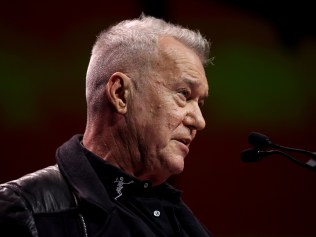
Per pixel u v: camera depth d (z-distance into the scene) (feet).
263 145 19.61
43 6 42.86
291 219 49.08
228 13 48.60
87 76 20.25
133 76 19.29
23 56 42.27
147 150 19.10
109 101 19.35
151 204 19.21
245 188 48.55
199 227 20.51
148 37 19.57
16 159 42.19
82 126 43.52
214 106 48.19
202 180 47.93
